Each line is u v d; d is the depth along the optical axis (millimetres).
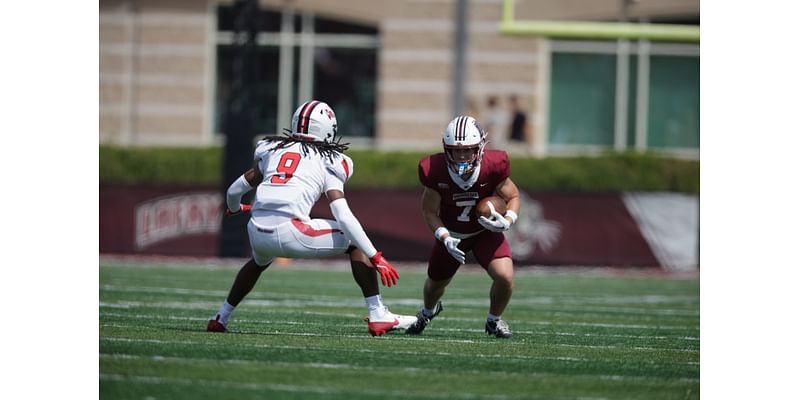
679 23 63781
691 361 19109
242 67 49188
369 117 69875
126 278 39625
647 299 36594
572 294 38219
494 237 21984
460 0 62688
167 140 70125
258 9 49406
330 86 70125
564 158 55844
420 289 38469
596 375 17031
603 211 53562
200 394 14594
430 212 21750
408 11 68812
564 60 68000
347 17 69312
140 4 69875
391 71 69000
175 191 54312
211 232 54031
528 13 59781
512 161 55750
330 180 20297
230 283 38250
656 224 53438
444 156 21641
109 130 70125
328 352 18375
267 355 17797
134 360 17078
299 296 33562
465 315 28797
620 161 55281
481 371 16906
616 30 59344
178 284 37219
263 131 70188
